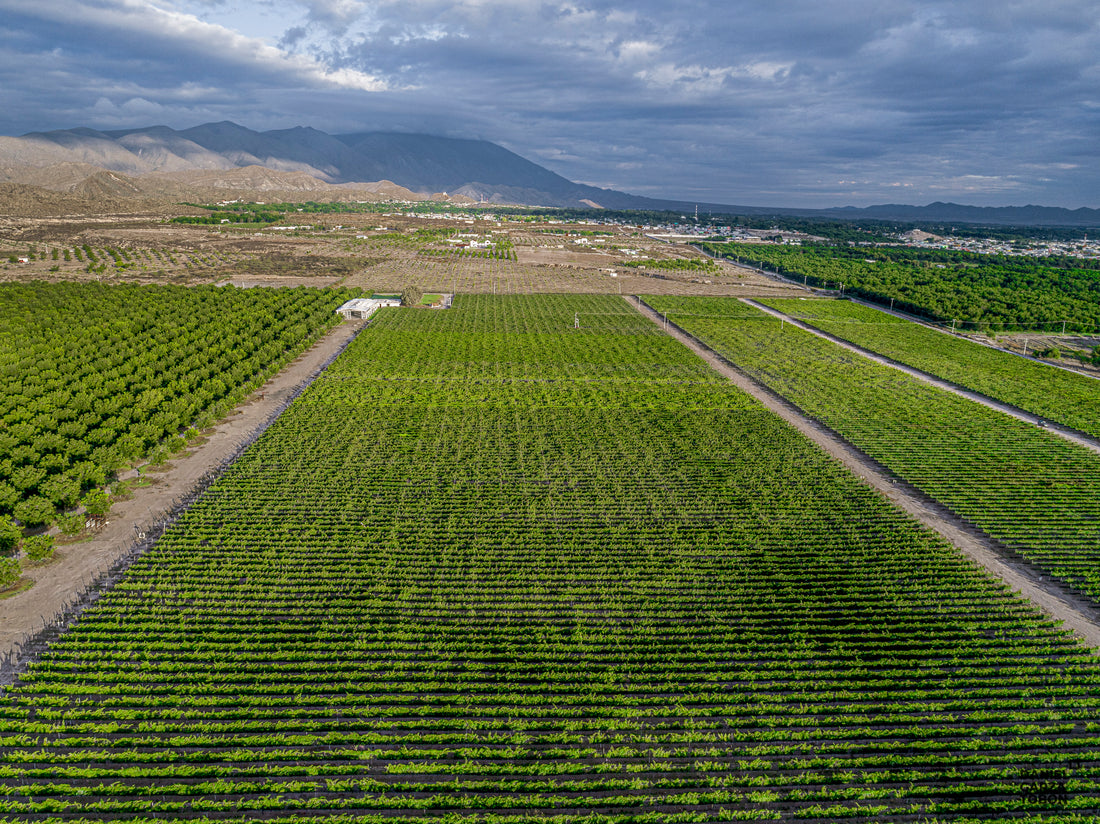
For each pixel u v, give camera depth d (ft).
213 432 405.59
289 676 208.13
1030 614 248.93
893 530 304.91
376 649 221.25
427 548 281.54
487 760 183.83
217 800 169.58
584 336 652.48
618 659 220.84
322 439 388.16
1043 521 317.22
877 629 238.68
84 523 294.66
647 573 268.82
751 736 191.83
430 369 531.50
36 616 234.58
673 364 565.53
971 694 208.74
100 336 531.91
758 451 387.55
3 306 609.01
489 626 235.40
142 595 245.24
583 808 171.94
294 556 272.92
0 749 182.50
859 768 185.37
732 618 243.40
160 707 197.98
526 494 330.54
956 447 401.70
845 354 613.52
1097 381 545.03
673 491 337.72
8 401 382.83
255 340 552.82
